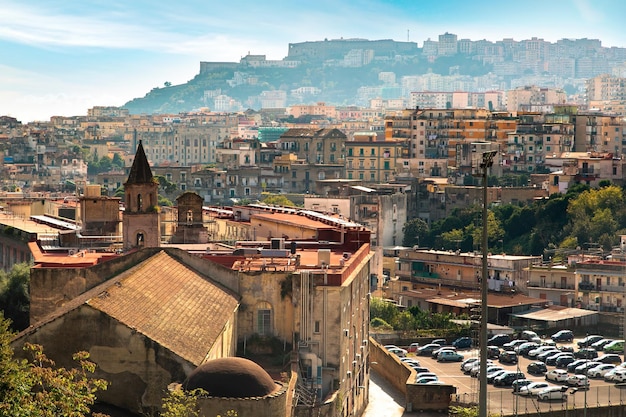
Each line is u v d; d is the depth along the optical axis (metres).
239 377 125.25
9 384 103.81
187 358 128.25
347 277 164.00
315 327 157.88
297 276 157.88
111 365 128.12
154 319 133.62
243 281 158.62
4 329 112.94
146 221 184.62
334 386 157.38
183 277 153.00
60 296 157.25
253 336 158.50
